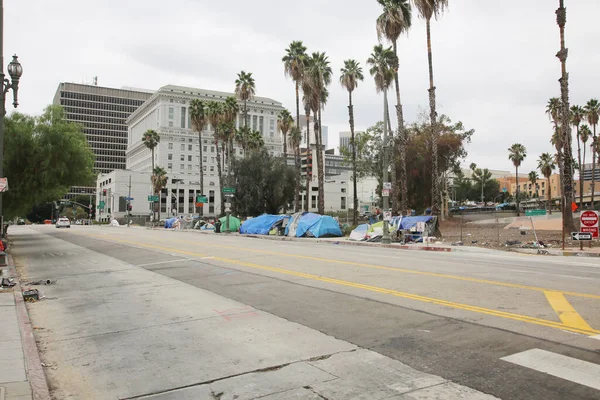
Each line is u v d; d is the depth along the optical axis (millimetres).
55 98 183250
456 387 4355
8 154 24719
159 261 16594
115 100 183750
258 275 12203
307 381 4609
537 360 5027
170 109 133750
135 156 160125
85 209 161375
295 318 7262
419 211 52312
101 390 4543
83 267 15734
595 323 6547
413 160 49812
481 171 130000
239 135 72625
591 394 4121
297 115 51781
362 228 29719
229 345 5898
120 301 9219
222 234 41281
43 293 10578
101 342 6258
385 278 11195
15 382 4586
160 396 4344
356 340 5973
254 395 4297
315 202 131375
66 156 26219
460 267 13688
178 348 5844
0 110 14961
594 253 19391
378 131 53344
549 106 65250
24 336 6328
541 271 12914
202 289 10273
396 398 4148
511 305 7840
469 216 65938
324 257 17016
